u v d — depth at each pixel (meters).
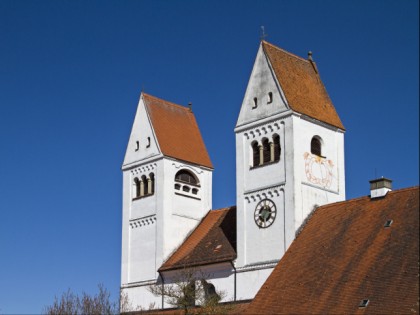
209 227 100.06
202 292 90.25
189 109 111.44
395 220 76.62
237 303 86.00
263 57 91.31
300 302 74.12
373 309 67.69
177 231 101.00
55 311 94.81
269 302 76.62
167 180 101.81
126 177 106.69
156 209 101.38
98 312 93.19
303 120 87.88
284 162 86.56
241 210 89.69
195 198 104.38
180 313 88.06
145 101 106.62
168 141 104.12
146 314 92.69
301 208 85.12
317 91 92.81
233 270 88.44
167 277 96.88
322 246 79.81
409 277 68.56
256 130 90.31
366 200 82.19
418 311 64.50
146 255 101.12
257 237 87.31
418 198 77.25
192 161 105.00
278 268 80.69
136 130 106.94
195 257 94.31
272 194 87.06
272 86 89.62
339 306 70.50
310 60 95.62
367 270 72.69
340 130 92.12
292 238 83.75
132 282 101.94
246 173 90.25
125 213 105.38
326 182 88.88
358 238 77.62
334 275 74.75
